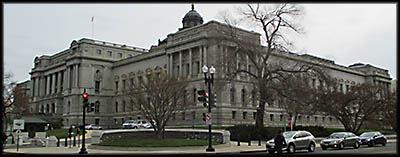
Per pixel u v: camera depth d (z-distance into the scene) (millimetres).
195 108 79188
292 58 61281
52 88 121938
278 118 90062
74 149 38375
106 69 111562
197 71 83125
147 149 35156
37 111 123750
